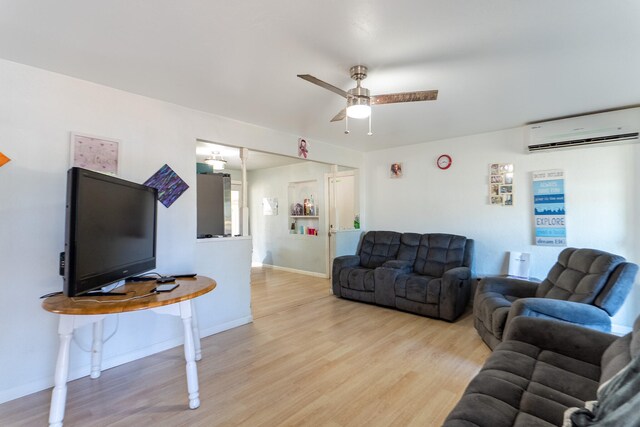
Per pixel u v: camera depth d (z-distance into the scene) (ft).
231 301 10.94
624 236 10.61
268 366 8.12
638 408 3.10
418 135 13.79
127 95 8.66
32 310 7.11
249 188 25.00
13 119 6.94
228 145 11.30
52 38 6.08
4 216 6.82
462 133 13.47
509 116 11.16
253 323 11.40
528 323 6.14
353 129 12.75
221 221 12.22
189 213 9.88
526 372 5.07
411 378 7.48
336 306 13.52
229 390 7.02
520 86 8.57
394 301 12.69
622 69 7.61
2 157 6.81
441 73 7.74
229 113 10.54
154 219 8.25
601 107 10.24
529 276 12.21
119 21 5.57
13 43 6.24
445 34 6.09
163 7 5.19
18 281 6.96
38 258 7.20
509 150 12.81
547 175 11.96
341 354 8.80
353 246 16.75
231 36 6.07
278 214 22.80
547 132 11.49
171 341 9.42
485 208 13.44
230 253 10.98
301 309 13.10
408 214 15.80
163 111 9.36
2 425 5.95
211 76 7.77
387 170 16.55
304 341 9.73
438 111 10.60
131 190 7.20
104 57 6.82
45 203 7.30
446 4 5.21
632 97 9.41
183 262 9.70
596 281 7.65
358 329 10.75
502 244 13.01
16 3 5.02
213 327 10.41
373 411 6.25
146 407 6.43
